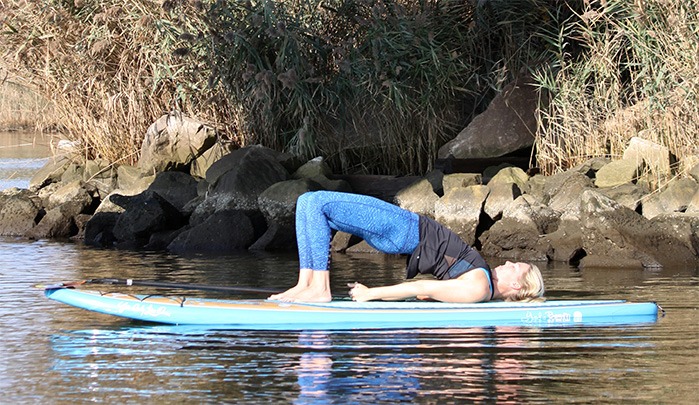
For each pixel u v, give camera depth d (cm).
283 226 1780
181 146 2081
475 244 1678
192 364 873
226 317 1035
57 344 950
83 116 2192
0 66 2200
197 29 2011
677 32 1639
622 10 1767
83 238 1944
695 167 1619
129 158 2173
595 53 1864
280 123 2048
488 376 830
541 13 2014
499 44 2089
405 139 1989
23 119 3353
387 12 1977
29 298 1206
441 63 1962
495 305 1052
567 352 910
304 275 1056
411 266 1056
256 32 1980
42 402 768
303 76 1980
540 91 1886
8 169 2861
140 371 851
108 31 2077
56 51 2091
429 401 762
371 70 1962
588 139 1830
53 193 2078
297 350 920
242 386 804
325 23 2038
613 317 1066
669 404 756
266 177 1881
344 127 2011
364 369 852
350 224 1037
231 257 1633
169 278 1379
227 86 2020
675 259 1490
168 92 2116
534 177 1759
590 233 1516
